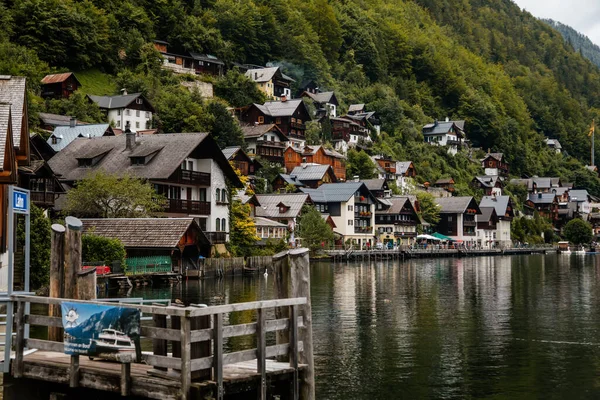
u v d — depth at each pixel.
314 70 198.50
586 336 33.50
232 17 186.38
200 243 63.50
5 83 30.16
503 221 173.50
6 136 22.83
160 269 58.31
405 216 140.75
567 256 148.12
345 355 28.80
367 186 141.12
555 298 50.50
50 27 136.00
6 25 132.38
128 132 75.31
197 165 77.31
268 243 91.38
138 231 59.19
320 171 130.50
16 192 17.53
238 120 145.75
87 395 16.05
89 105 116.88
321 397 22.59
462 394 23.08
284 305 15.95
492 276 75.12
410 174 170.62
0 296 17.06
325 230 104.25
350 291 55.59
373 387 23.80
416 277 72.69
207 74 164.00
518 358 28.45
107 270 52.41
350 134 172.75
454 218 156.25
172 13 171.12
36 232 44.06
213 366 14.55
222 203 78.88
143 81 139.25
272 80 173.75
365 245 126.19
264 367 15.48
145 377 14.85
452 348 30.38
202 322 15.08
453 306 45.16
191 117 124.81
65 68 134.75
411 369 26.36
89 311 15.31
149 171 70.88
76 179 71.19
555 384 24.38
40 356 17.34
